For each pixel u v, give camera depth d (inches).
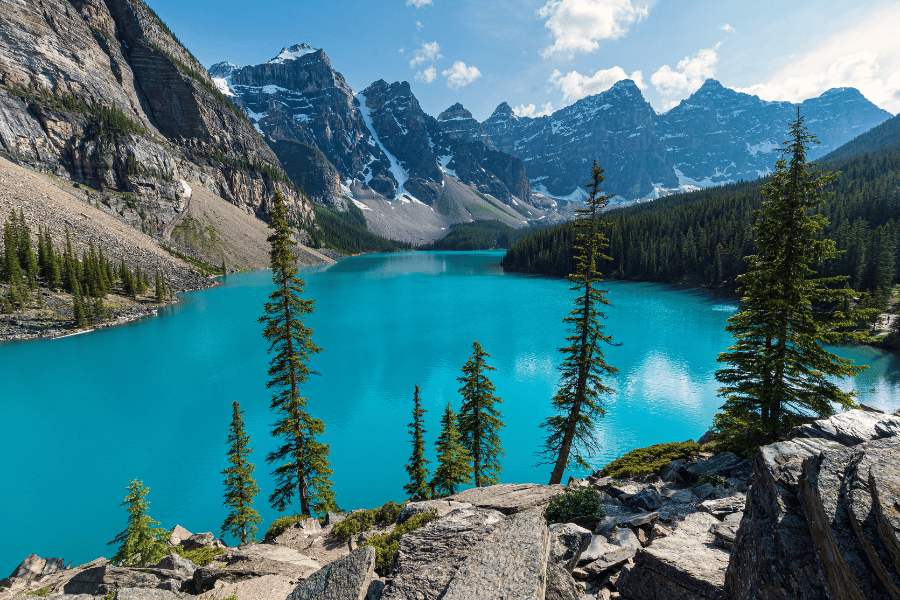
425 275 7608.3
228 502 1054.4
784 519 237.3
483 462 1202.6
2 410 1974.7
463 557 333.7
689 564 326.0
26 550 1116.5
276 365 1009.5
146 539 777.6
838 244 3801.7
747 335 820.6
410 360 2731.3
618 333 3186.5
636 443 1649.9
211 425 1844.2
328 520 853.2
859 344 2652.6
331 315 4109.3
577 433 1056.2
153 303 4286.4
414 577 311.9
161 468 1513.3
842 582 186.4
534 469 1524.4
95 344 3006.9
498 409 2018.9
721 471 727.7
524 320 3836.1
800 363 772.6
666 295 4798.2
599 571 387.5
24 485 1409.9
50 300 3538.4
